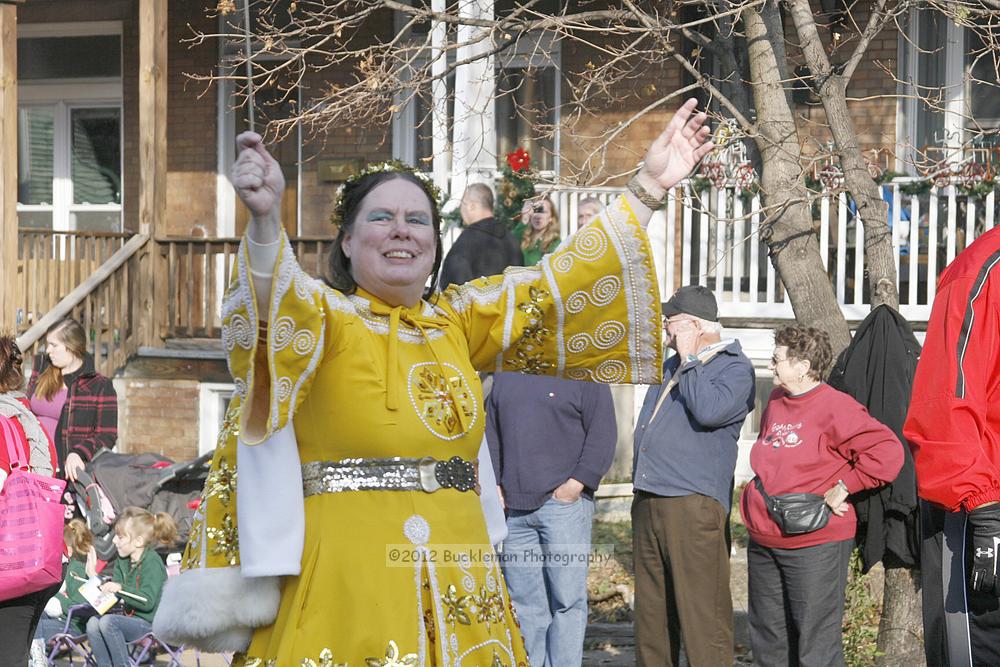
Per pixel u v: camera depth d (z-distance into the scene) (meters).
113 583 10.91
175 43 20.91
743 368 8.97
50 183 22.33
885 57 16.78
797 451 8.62
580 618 9.65
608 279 5.17
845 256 15.52
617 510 15.53
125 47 21.48
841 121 10.66
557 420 9.60
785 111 10.76
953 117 16.56
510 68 18.80
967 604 6.48
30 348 16.33
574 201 16.23
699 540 8.84
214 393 17.91
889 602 9.64
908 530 8.67
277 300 4.55
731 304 15.79
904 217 15.72
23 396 9.03
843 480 8.54
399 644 4.66
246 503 4.78
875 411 8.86
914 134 16.78
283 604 4.86
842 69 11.48
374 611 4.70
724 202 15.57
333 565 4.76
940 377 6.35
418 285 5.08
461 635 4.80
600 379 5.32
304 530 4.83
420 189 5.12
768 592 8.82
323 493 4.86
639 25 12.30
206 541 4.93
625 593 12.65
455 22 11.21
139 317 17.97
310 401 4.88
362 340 4.89
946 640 6.60
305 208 20.44
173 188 21.12
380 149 20.02
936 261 15.24
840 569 8.59
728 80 11.77
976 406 6.30
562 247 5.25
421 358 5.04
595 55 18.27
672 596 9.07
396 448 4.87
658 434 9.03
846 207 15.30
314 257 17.69
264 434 4.74
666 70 17.48
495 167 16.03
